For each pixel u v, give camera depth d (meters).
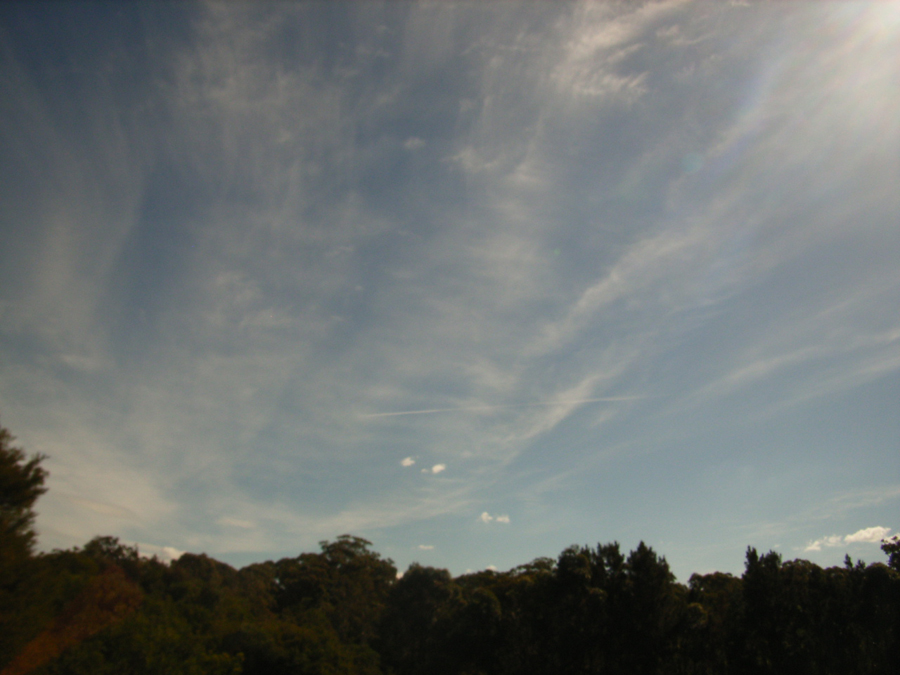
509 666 41.69
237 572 55.38
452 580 60.31
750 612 35.09
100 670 19.30
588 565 42.41
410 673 49.66
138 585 31.53
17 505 15.99
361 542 73.50
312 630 38.34
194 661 24.73
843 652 31.95
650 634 36.84
